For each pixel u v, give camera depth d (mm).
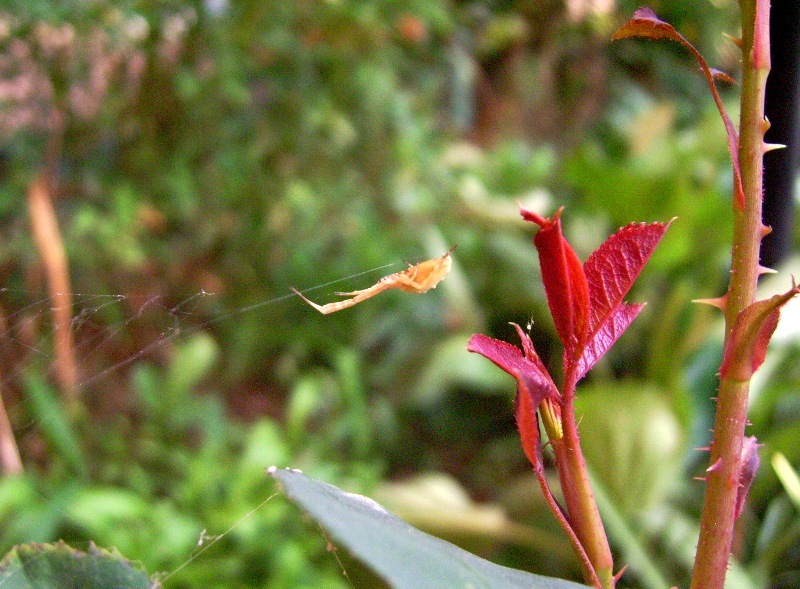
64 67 908
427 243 1094
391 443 1014
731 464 154
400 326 1091
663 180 846
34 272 895
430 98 1292
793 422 634
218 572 641
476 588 128
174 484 804
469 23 1411
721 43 1479
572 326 150
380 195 1112
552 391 153
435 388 993
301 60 1020
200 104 979
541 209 1138
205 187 1032
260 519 681
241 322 1118
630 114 1504
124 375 1002
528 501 691
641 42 1582
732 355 153
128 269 1059
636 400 656
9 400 709
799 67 345
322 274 1104
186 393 909
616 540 563
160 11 923
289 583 638
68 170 983
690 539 626
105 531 636
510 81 1552
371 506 146
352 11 983
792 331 583
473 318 1052
